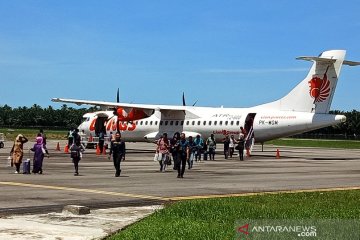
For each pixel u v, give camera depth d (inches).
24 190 729.6
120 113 2020.2
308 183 877.2
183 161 967.6
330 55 1615.4
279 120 1700.3
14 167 1169.4
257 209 552.4
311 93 1660.9
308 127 1658.5
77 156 991.6
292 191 751.7
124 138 2074.3
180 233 426.0
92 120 2154.3
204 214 518.6
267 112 1737.2
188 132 1895.9
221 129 1820.9
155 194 705.0
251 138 1761.8
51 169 1136.8
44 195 674.8
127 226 463.5
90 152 1936.5
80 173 1039.0
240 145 1577.3
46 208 564.4
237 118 1793.8
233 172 1107.9
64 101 2009.1
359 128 5295.3
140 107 1948.8
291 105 1712.6
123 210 558.6
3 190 728.3
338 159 1664.6
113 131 2094.0
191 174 1051.3
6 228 447.5
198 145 1508.4
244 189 775.7
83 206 535.2
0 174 997.2
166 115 1953.7
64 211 534.9
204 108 1915.6
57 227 455.8
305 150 2509.8
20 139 1018.7
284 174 1061.8
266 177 987.9
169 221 482.9
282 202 616.1
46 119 6505.9
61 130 5880.9
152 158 1594.5
